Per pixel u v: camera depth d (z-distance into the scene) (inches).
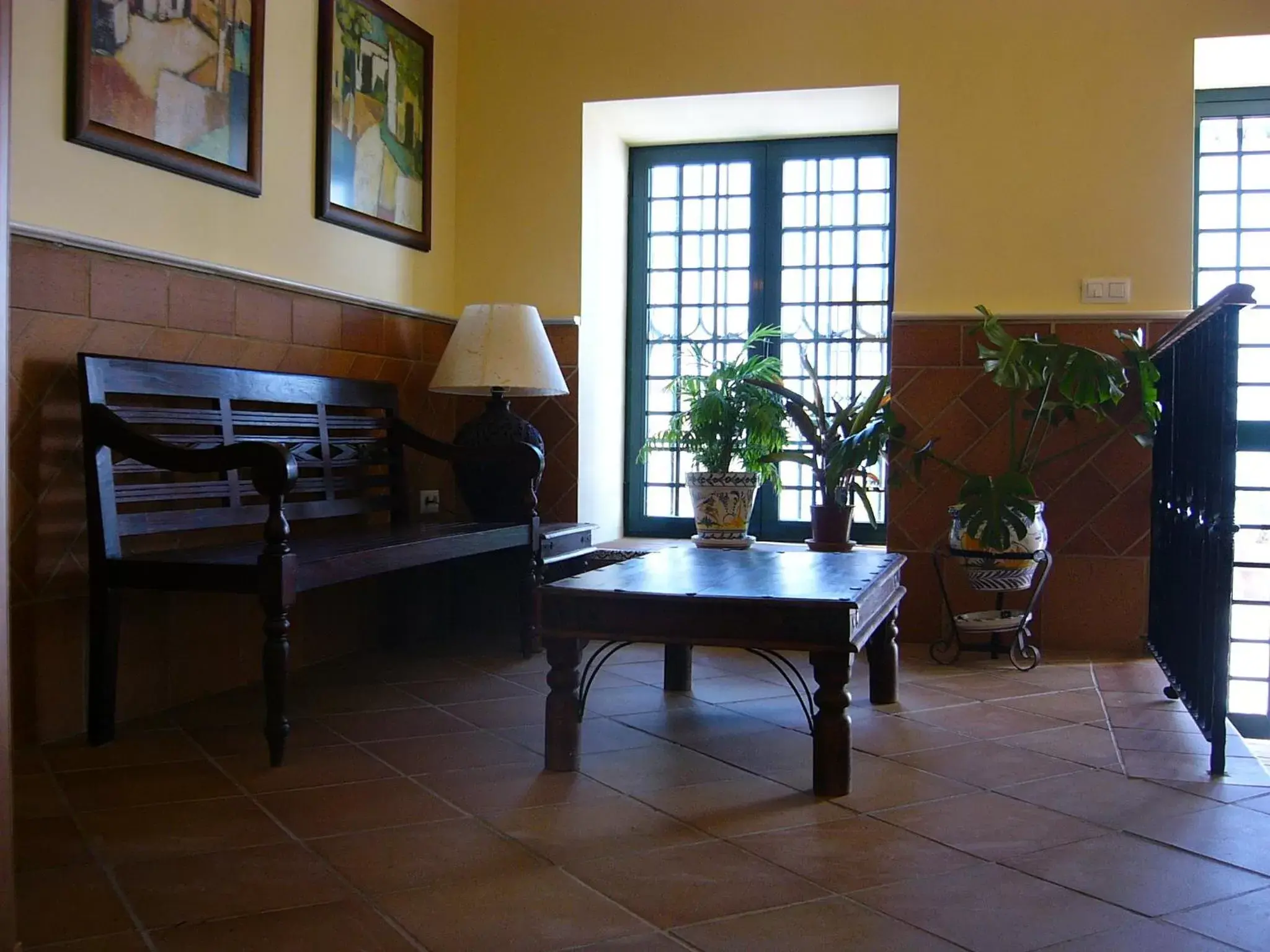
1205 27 167.9
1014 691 141.9
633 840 87.2
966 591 175.3
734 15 184.4
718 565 125.6
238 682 142.5
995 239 175.0
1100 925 71.9
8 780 56.8
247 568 107.7
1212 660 107.8
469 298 196.2
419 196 184.2
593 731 120.8
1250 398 187.2
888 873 80.7
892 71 178.4
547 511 192.9
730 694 139.5
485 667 154.7
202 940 68.9
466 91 196.2
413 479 181.0
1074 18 172.1
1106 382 152.6
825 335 210.2
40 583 113.4
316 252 157.9
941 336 175.8
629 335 218.7
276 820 91.5
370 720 125.1
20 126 110.0
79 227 117.5
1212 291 189.6
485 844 86.4
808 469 210.5
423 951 67.7
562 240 192.5
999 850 85.4
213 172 135.0
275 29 148.0
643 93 188.2
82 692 118.9
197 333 133.3
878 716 128.4
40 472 113.0
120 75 120.7
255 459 107.3
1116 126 171.0
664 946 68.4
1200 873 81.0
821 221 209.9
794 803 96.7
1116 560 170.4
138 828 89.4
